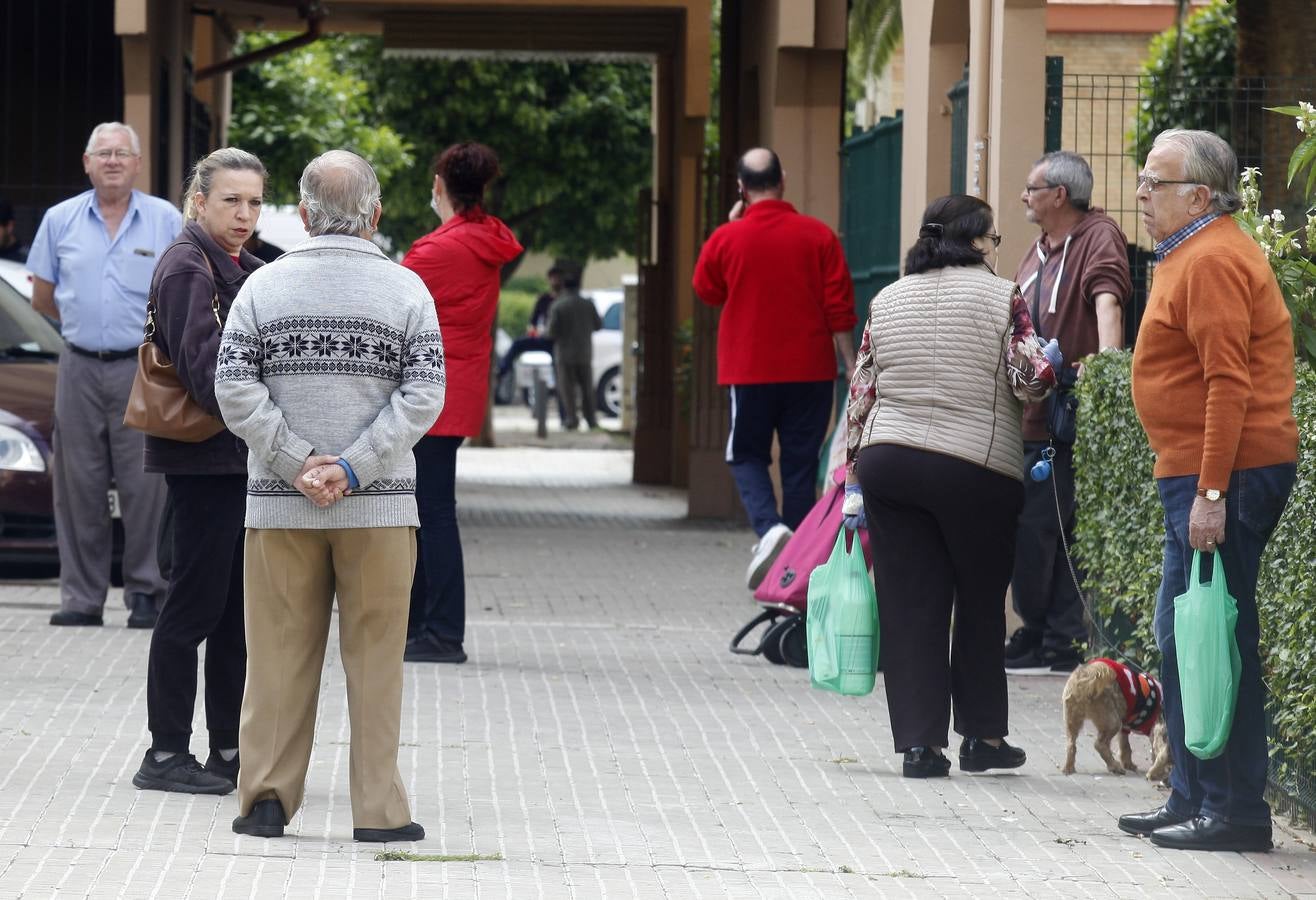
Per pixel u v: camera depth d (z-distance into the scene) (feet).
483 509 159.22
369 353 52.21
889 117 116.06
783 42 127.54
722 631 96.43
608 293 331.36
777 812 59.88
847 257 129.08
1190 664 53.21
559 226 243.40
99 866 50.47
